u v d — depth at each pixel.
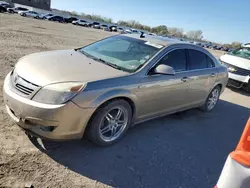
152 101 4.20
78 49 4.88
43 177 2.91
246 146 1.79
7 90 3.38
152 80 4.04
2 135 3.54
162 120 5.17
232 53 10.23
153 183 3.17
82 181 2.97
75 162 3.28
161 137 4.41
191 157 3.95
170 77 4.39
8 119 3.99
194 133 4.85
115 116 3.77
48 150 3.41
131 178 3.19
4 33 14.39
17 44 11.23
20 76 3.36
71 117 3.15
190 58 4.98
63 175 3.01
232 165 1.82
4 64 7.08
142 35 5.12
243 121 6.04
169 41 4.82
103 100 3.36
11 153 3.20
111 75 3.61
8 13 44.59
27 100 3.12
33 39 14.39
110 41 4.94
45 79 3.21
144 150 3.88
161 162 3.65
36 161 3.15
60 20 53.28
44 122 3.07
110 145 3.81
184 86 4.77
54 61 3.79
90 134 3.51
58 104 3.06
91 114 3.31
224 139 4.85
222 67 6.07
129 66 4.03
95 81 3.35
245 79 8.74
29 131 3.24
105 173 3.19
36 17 49.28
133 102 3.85
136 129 4.54
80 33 29.00
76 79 3.29
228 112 6.52
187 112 5.94
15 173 2.87
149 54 4.27
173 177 3.36
